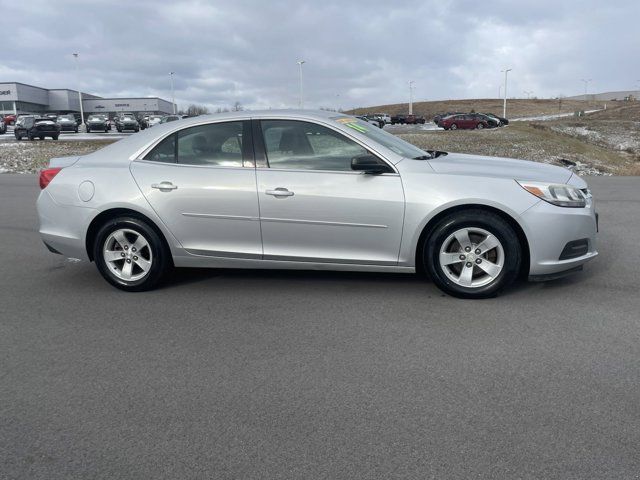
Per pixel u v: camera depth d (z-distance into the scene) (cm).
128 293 534
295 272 584
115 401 330
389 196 478
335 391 336
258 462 269
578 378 345
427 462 265
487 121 5288
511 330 421
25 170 2148
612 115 7469
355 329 431
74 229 532
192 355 392
